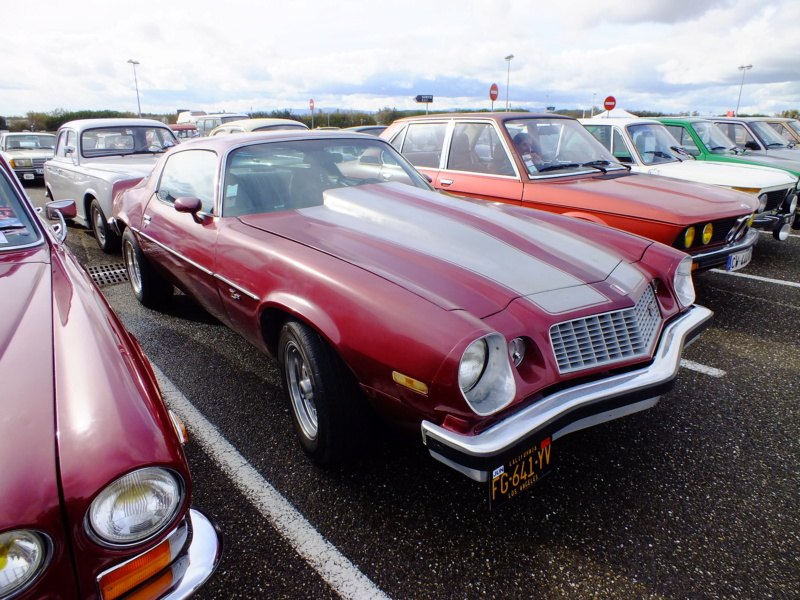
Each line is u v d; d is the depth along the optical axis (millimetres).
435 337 1753
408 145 5688
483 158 4910
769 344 3721
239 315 2723
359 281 2049
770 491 2238
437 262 2207
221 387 3182
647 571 1850
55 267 1979
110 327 1619
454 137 5156
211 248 2850
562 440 2615
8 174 2354
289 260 2320
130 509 1163
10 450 1134
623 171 5020
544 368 1902
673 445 2568
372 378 1968
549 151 4879
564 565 1882
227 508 2191
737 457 2467
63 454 1148
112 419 1229
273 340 2572
